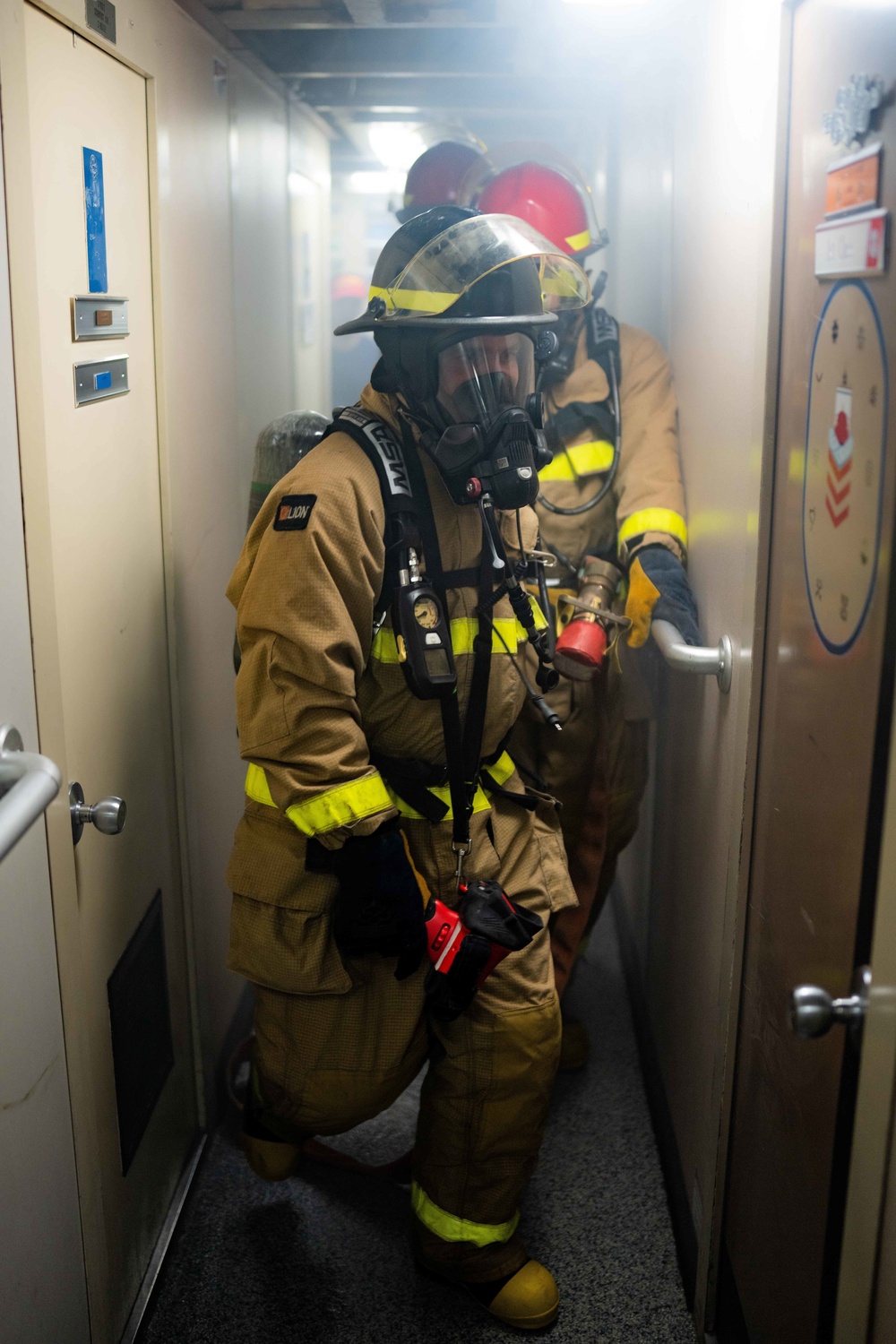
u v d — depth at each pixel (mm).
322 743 1447
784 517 1389
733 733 1615
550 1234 1936
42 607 1283
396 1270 1845
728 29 1726
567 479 2168
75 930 1392
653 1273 1850
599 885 2375
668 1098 2125
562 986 2061
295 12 2324
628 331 2273
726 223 1741
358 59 2914
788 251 1372
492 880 1595
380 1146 2152
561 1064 2387
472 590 1555
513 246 1442
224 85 2344
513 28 2496
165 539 1865
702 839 1873
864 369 1072
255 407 2775
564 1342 1706
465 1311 1764
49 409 1346
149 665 1789
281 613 1435
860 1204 959
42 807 1022
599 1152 2152
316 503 1449
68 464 1413
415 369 1463
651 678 2465
